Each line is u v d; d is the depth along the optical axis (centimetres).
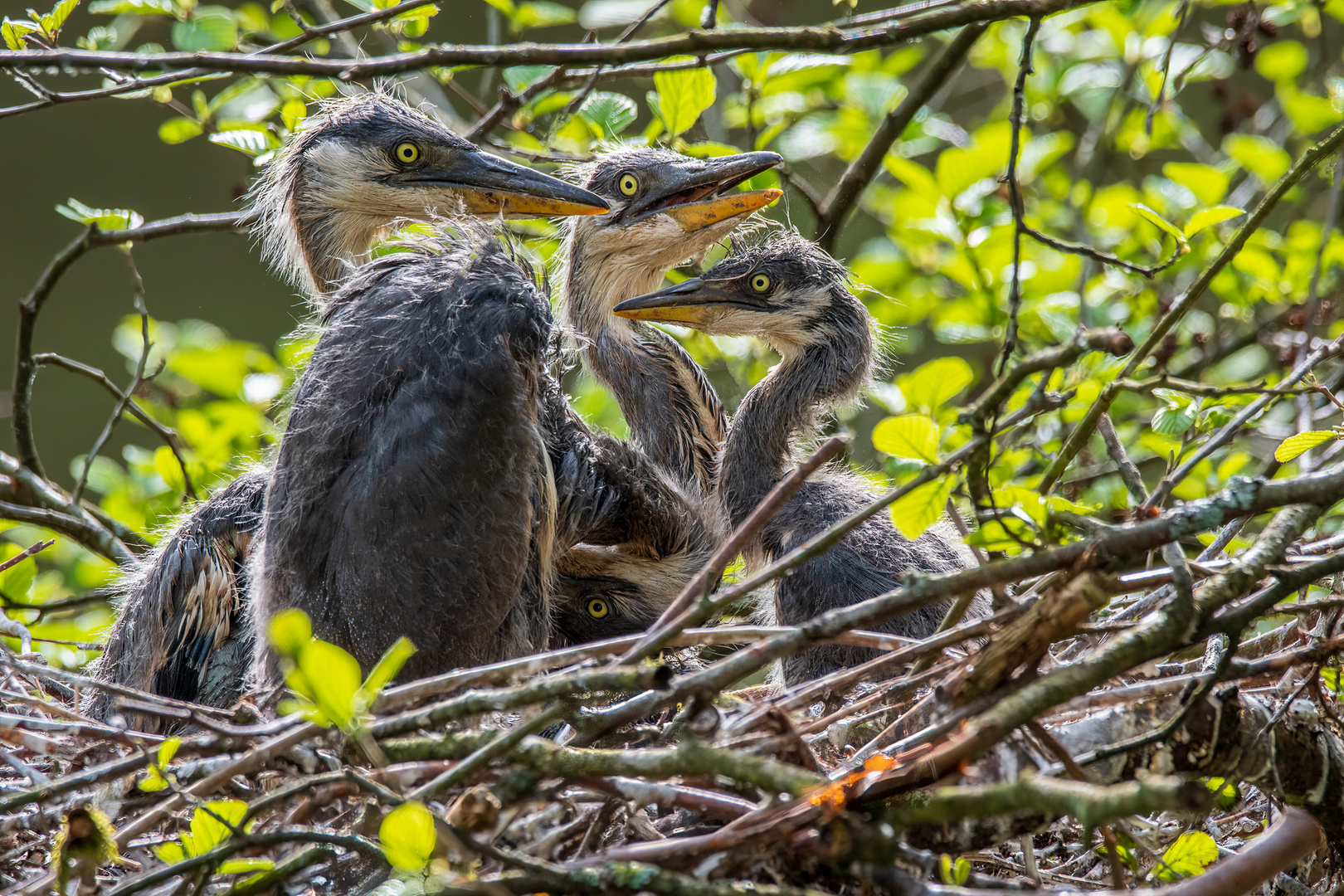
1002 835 502
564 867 445
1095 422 583
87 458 947
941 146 1337
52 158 2228
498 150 1166
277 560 648
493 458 632
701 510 902
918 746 450
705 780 511
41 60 549
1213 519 452
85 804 518
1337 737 568
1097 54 1181
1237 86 1744
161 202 2277
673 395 963
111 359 2189
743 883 445
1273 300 1006
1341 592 604
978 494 489
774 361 1142
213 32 877
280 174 973
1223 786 557
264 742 518
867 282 1170
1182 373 1052
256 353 1095
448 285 679
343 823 559
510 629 661
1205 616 461
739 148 1282
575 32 1900
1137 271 643
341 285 856
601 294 980
